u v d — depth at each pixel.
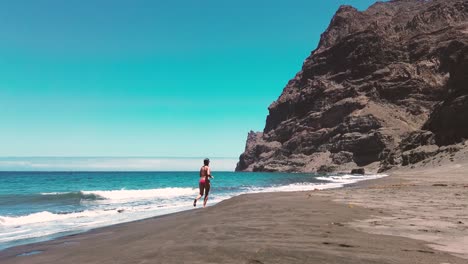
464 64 77.12
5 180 88.81
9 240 10.29
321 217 9.84
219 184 55.12
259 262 5.17
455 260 5.14
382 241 6.51
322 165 141.38
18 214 18.00
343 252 5.64
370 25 197.25
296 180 63.25
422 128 87.25
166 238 7.90
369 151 130.00
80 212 17.67
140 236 8.96
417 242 6.41
